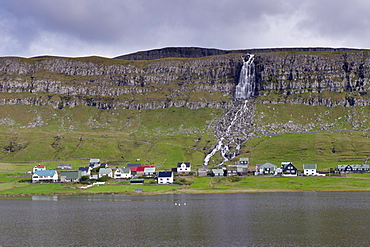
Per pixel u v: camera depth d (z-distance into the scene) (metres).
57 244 114.06
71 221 143.88
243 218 144.62
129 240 116.88
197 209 165.00
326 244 109.75
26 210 168.12
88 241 116.56
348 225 130.62
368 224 131.50
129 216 151.62
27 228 133.62
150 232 125.75
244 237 118.31
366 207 162.75
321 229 125.88
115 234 123.81
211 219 143.75
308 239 114.81
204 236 120.06
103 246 111.62
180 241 115.25
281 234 120.75
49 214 158.12
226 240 115.56
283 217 145.12
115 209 168.00
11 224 140.00
